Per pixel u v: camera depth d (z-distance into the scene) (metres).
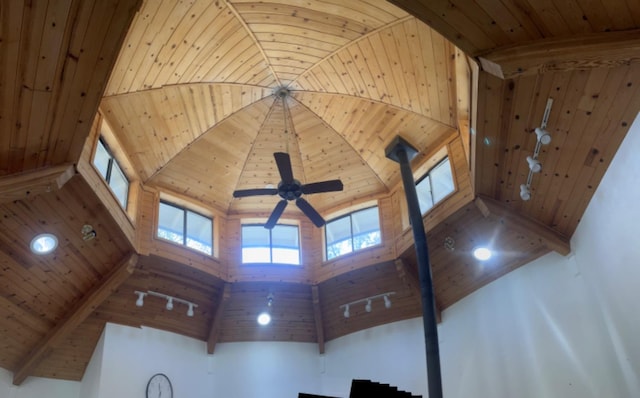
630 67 4.31
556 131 5.10
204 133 7.74
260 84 7.45
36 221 5.83
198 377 8.16
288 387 8.38
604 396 5.60
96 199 6.04
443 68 6.48
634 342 4.96
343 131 8.09
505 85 4.73
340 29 6.45
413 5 4.11
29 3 3.75
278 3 6.03
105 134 6.66
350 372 8.35
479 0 3.96
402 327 8.23
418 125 7.46
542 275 6.67
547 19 4.06
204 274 7.95
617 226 5.08
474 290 7.55
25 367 7.01
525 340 6.65
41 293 6.60
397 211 8.09
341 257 8.30
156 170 7.75
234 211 8.75
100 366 7.21
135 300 7.65
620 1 3.85
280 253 8.70
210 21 6.02
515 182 5.91
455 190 6.88
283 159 6.06
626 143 4.80
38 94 4.40
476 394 7.05
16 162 4.89
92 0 3.83
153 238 7.46
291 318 8.74
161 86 6.64
